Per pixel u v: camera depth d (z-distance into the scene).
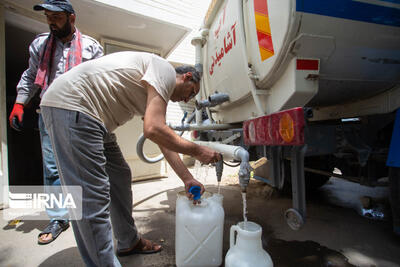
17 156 3.68
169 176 4.37
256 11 1.54
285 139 1.14
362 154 1.63
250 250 1.10
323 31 1.25
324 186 3.43
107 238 1.05
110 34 3.47
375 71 1.55
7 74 4.83
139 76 1.07
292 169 1.26
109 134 1.23
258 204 2.55
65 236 1.85
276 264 1.40
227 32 2.04
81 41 1.95
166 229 1.94
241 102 2.18
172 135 1.00
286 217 1.31
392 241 1.67
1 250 1.63
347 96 1.88
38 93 2.34
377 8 1.33
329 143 1.52
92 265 1.09
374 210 2.32
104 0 2.70
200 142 2.32
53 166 1.91
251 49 1.67
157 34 3.50
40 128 1.92
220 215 1.32
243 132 1.70
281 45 1.30
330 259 1.45
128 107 1.13
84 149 0.99
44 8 1.61
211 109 2.81
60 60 1.89
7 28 3.05
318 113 2.53
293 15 1.18
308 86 1.34
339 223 2.02
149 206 2.55
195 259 1.29
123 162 1.46
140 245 1.55
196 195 1.27
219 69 2.32
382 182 1.73
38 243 1.73
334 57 1.38
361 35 1.35
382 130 1.87
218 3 2.17
